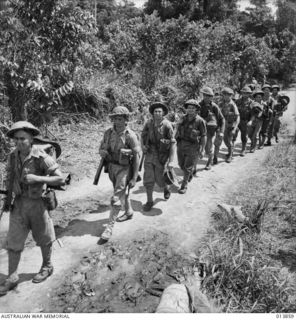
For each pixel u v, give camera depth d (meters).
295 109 16.05
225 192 6.32
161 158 5.15
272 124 9.74
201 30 12.73
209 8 21.72
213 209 5.57
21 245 3.53
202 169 7.52
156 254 4.32
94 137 8.28
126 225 4.95
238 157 8.62
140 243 4.53
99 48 10.00
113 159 4.52
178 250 4.43
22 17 6.55
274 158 8.23
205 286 3.72
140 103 10.35
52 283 3.75
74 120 8.84
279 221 5.21
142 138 5.19
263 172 7.36
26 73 6.54
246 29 25.02
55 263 4.07
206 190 6.33
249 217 4.94
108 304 3.50
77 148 7.62
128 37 11.55
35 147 3.39
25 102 6.83
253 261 3.88
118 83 10.48
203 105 7.12
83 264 4.08
